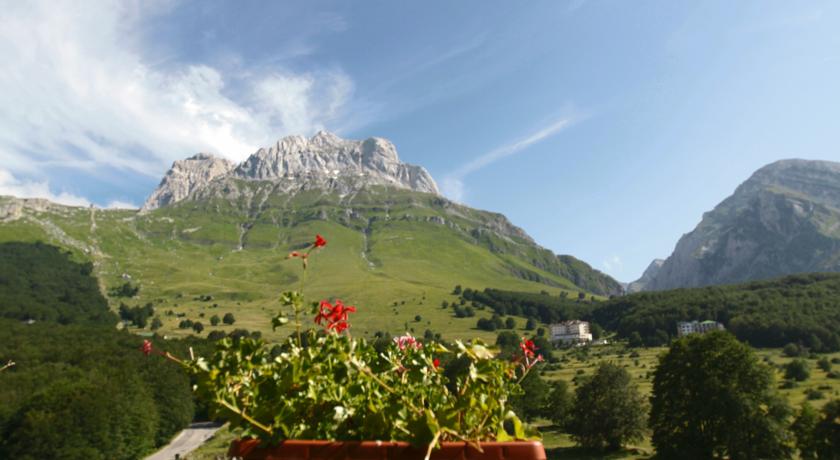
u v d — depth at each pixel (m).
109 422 72.31
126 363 97.94
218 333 122.25
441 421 2.71
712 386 50.09
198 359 2.96
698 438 50.88
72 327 137.12
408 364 3.44
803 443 48.69
